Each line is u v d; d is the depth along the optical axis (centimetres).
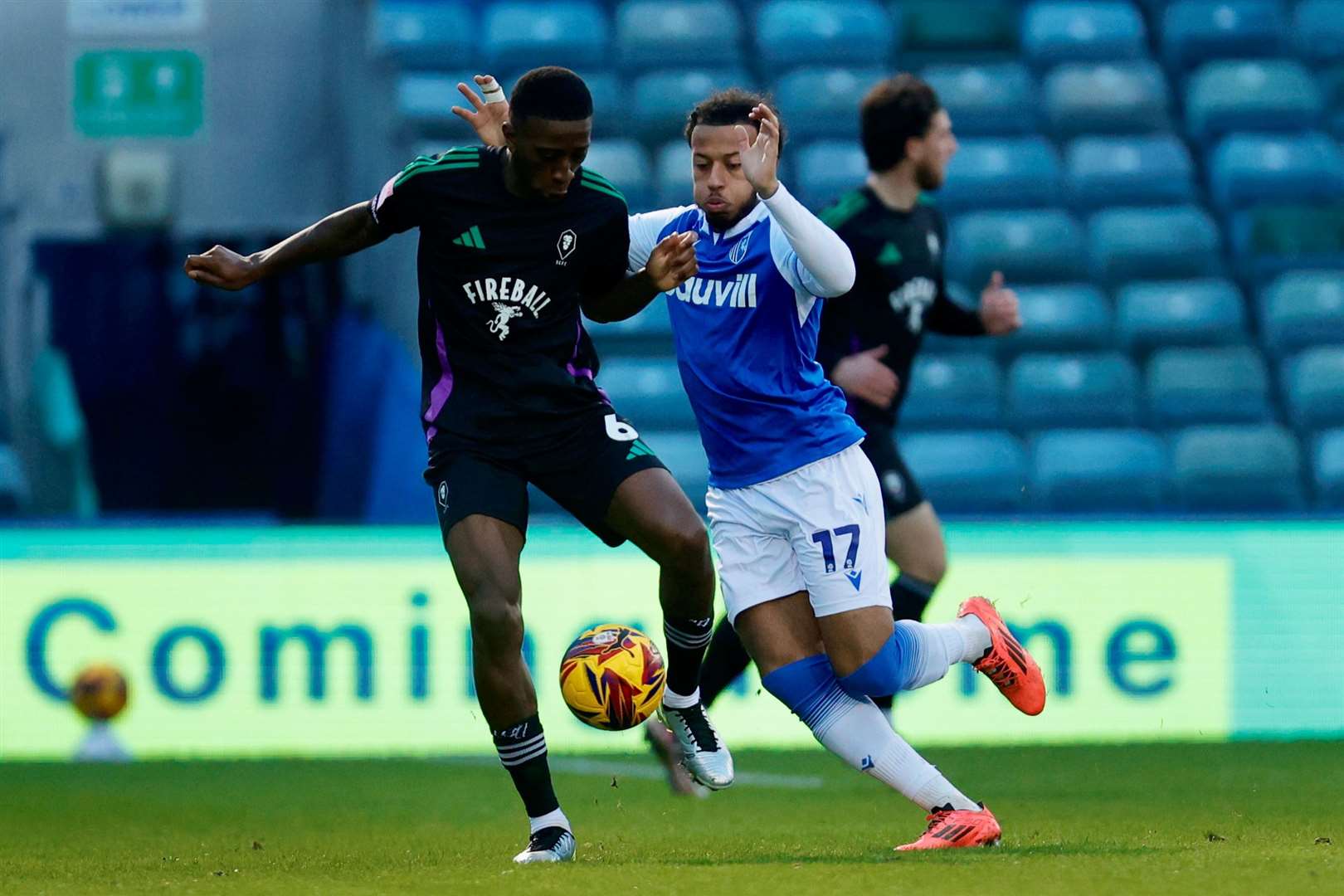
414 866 1555
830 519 1633
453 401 1627
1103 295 4359
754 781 2558
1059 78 4791
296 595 2892
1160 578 2973
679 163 4531
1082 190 4547
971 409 3994
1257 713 2978
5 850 1869
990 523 2950
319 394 4706
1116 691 2962
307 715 2884
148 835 2038
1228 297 4250
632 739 2936
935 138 2294
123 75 4328
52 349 4491
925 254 2306
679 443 3931
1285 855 1503
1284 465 3872
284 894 1339
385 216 1622
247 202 4372
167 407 4716
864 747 1652
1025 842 1692
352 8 4422
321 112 4397
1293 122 4688
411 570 2903
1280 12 4959
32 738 2856
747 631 1697
